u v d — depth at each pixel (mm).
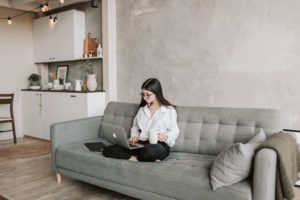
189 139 2236
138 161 1978
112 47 3789
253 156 1506
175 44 3209
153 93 2266
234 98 2818
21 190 2402
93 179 2195
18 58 4750
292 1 2412
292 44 2438
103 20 3783
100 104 3809
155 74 3426
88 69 4328
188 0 3062
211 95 2975
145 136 2318
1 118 4188
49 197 2254
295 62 2432
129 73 3715
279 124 1920
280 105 2543
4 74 4570
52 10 4777
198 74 3053
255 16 2625
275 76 2551
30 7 4547
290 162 1520
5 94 4266
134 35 3609
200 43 3008
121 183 1989
